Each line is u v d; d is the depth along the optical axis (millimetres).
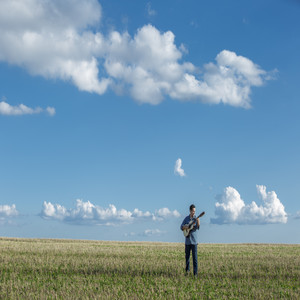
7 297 10609
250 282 13094
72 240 51031
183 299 10430
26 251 24359
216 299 10516
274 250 31625
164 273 15414
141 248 31375
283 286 12453
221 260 20266
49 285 12469
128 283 12891
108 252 24766
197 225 15680
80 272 15555
